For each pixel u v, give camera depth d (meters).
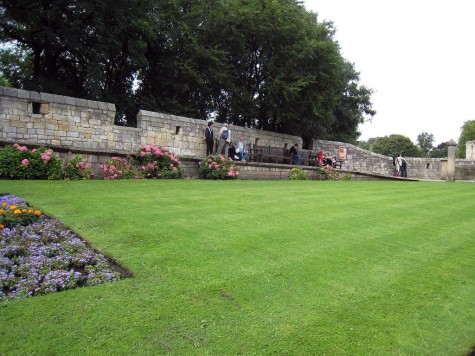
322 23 24.39
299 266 4.09
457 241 5.42
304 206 7.42
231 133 18.00
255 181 13.38
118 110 19.12
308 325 2.96
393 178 20.97
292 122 23.28
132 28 17.55
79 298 3.19
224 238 4.88
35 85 17.20
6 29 17.20
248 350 2.61
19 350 2.49
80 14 16.08
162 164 12.63
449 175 21.73
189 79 20.02
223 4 20.44
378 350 2.71
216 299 3.28
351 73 32.66
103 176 11.51
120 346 2.59
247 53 21.62
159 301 3.20
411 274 4.09
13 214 5.12
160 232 4.97
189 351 2.57
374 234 5.53
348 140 36.19
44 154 9.91
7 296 3.21
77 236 4.81
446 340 2.89
